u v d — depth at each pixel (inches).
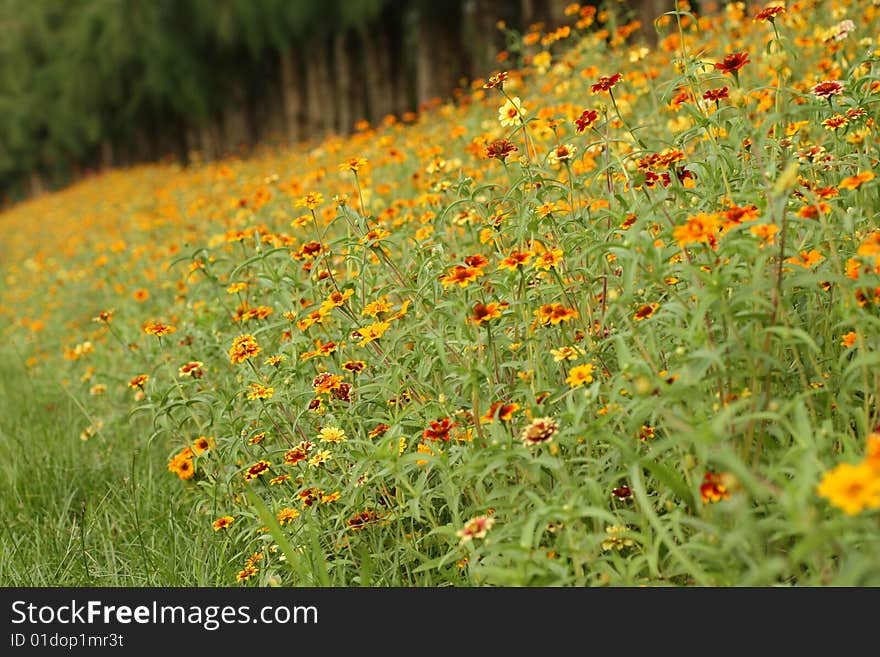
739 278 87.3
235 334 139.2
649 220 87.6
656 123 149.3
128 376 177.6
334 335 116.0
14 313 314.7
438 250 111.3
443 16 534.0
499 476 88.3
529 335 93.0
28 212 693.3
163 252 235.1
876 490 53.6
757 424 80.8
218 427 121.1
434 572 94.2
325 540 99.6
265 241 151.6
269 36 595.5
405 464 89.5
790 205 86.9
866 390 78.6
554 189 109.3
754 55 170.4
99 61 754.2
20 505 139.5
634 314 92.8
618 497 83.1
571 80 195.8
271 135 689.0
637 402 75.7
